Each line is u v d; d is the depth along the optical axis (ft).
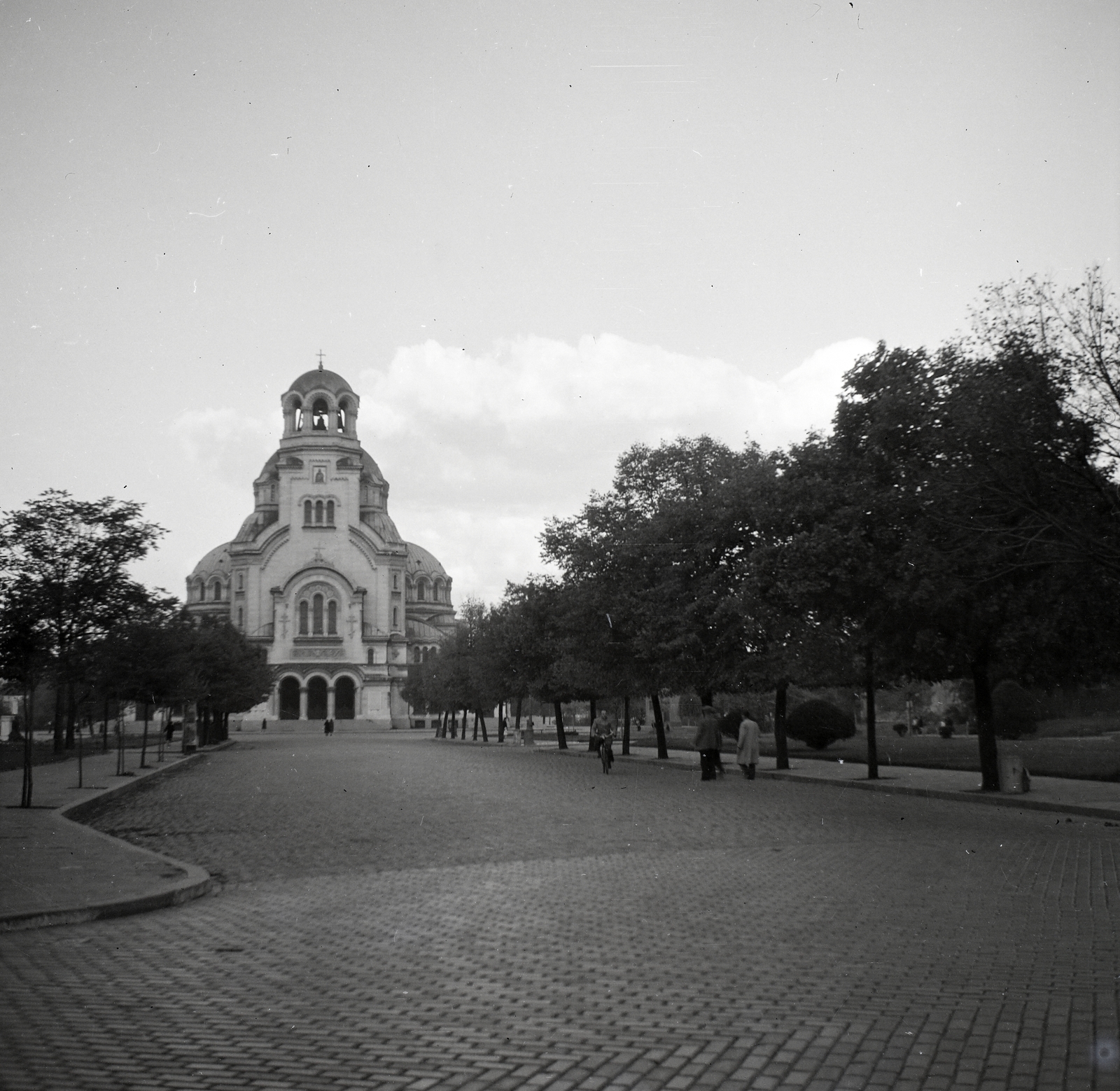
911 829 72.49
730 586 146.10
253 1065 24.75
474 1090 23.09
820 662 131.85
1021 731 188.75
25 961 35.60
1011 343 82.58
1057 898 45.50
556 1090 23.04
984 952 35.32
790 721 188.65
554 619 197.57
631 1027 27.50
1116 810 78.54
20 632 91.56
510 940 38.19
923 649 102.27
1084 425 80.02
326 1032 27.27
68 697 204.74
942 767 138.10
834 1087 23.12
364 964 34.78
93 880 50.67
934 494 88.79
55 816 81.66
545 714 488.02
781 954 35.45
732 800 97.60
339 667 426.51
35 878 51.03
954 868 54.39
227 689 248.11
